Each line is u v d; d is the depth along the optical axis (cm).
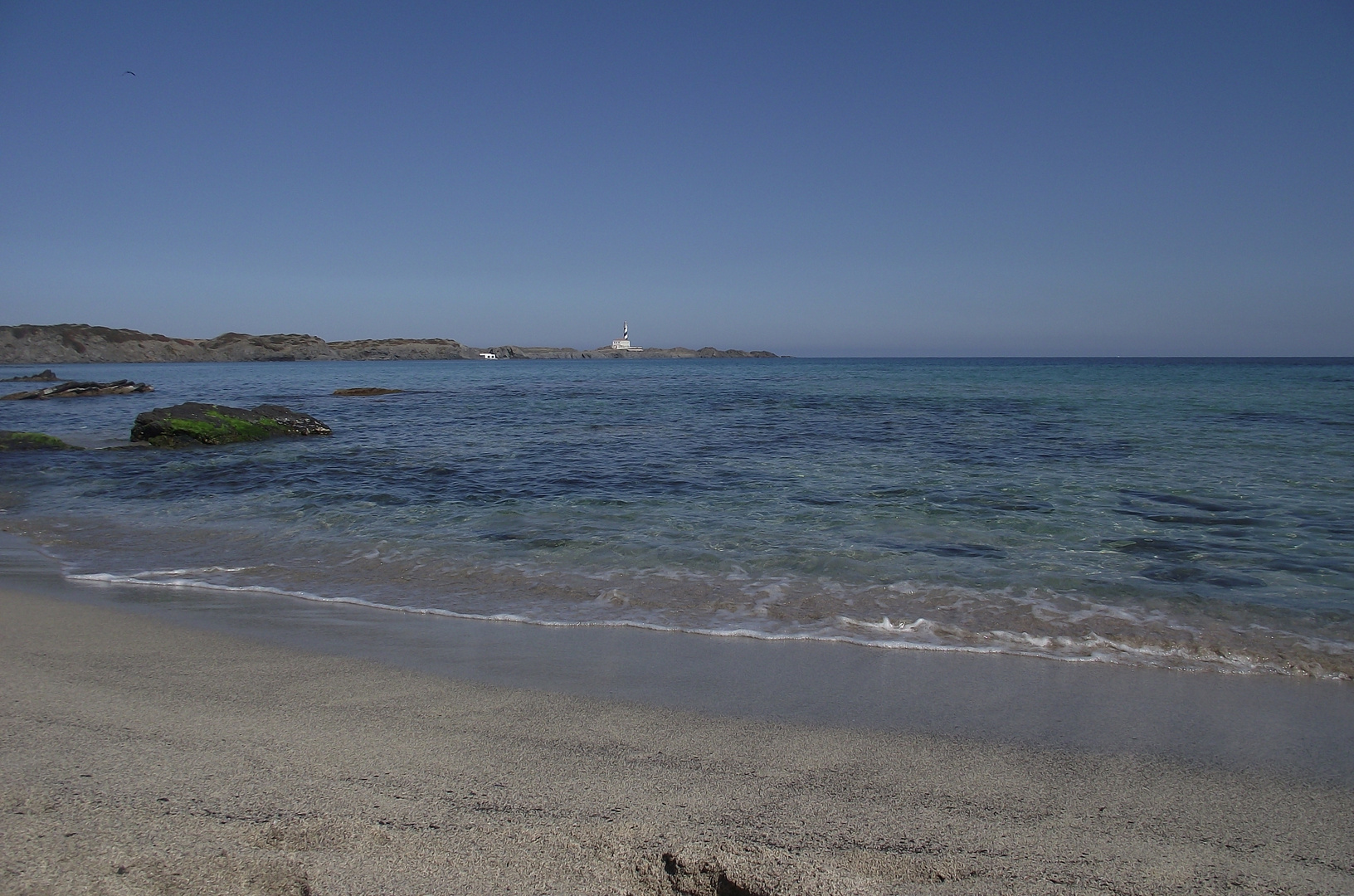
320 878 259
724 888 259
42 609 604
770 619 592
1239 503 1016
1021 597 640
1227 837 296
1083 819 307
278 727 383
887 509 990
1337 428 1894
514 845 279
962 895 256
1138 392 3559
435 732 380
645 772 340
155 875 258
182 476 1324
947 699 437
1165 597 638
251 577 713
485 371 9612
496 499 1091
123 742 361
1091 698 442
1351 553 775
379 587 679
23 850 269
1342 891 262
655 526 909
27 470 1409
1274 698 445
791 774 341
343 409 2998
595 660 499
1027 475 1254
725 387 4684
